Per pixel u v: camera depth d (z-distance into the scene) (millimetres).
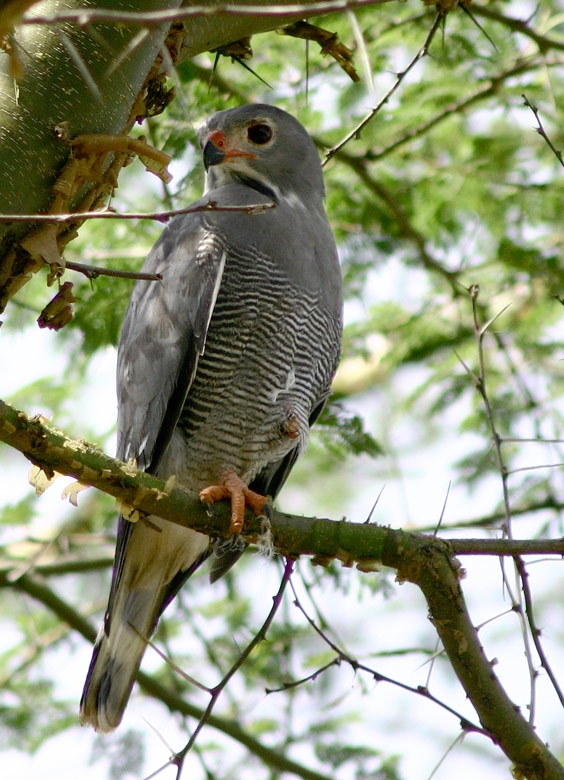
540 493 11883
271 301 9359
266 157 10219
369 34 11367
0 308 6176
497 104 12398
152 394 8914
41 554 11484
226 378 9312
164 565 9273
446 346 13180
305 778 10680
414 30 11586
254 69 11742
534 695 6754
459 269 12922
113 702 8977
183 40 7289
